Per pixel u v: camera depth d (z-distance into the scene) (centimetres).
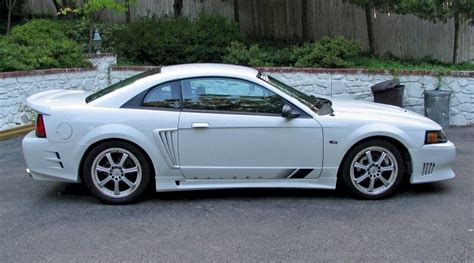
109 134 509
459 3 997
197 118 513
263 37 1382
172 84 523
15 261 396
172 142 514
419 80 973
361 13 1273
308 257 398
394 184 532
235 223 471
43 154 516
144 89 522
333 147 520
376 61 1114
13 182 606
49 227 465
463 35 1175
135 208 514
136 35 1196
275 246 418
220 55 1174
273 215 490
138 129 512
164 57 1170
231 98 521
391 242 425
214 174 523
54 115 513
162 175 523
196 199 540
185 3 1434
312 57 1060
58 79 986
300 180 530
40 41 1093
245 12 1397
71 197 550
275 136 516
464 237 434
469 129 925
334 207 511
